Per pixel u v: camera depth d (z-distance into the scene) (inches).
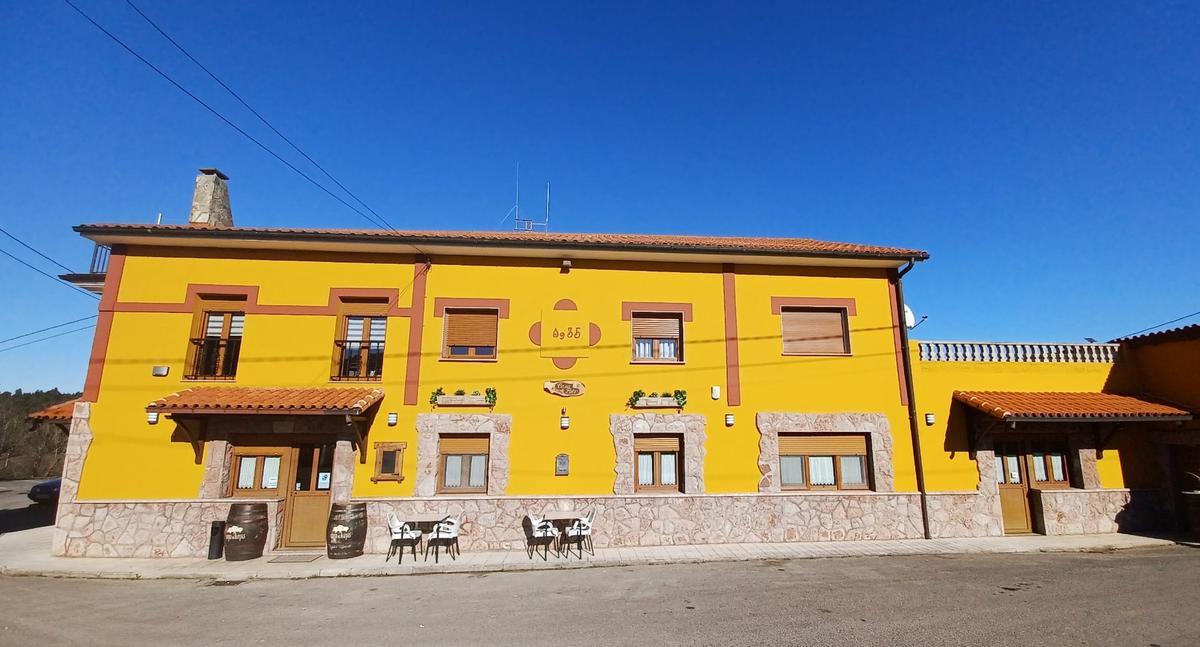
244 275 479.8
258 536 413.1
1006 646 229.3
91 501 426.9
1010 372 517.3
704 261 511.8
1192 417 471.5
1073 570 362.6
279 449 453.4
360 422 455.2
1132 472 504.4
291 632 258.7
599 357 489.4
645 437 485.7
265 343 470.0
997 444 502.6
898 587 323.6
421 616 281.9
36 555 428.8
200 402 412.2
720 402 488.1
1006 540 459.8
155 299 469.7
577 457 470.3
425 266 492.1
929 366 509.4
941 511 478.9
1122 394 524.4
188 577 370.9
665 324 510.6
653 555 418.9
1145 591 308.5
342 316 484.7
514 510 451.5
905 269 516.4
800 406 493.4
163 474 436.5
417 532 410.6
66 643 244.2
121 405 446.9
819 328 518.0
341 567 386.0
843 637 241.8
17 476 1320.1
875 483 483.8
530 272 500.7
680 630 254.4
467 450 470.0
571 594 320.5
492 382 476.7
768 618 268.8
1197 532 455.5
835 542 460.1
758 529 464.4
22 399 1619.1
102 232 453.4
